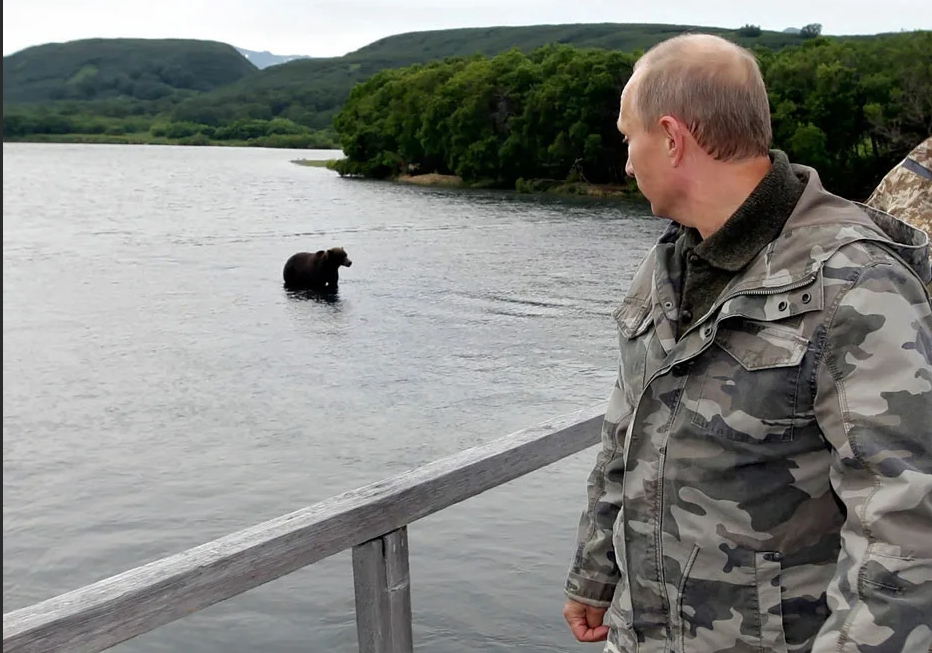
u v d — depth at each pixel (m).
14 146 191.62
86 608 1.69
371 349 17.16
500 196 64.88
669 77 1.67
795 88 64.19
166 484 9.87
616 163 72.12
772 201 1.61
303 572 7.28
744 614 1.62
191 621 6.53
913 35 68.44
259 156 146.00
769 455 1.56
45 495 9.56
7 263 29.86
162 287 25.23
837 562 1.52
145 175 87.81
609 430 1.98
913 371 1.42
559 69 75.75
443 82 88.12
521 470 2.54
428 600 6.70
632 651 1.80
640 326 1.81
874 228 1.55
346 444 11.28
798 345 1.51
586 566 2.06
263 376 14.95
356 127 92.81
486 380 14.65
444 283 25.88
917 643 1.37
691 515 1.64
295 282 25.39
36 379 14.83
